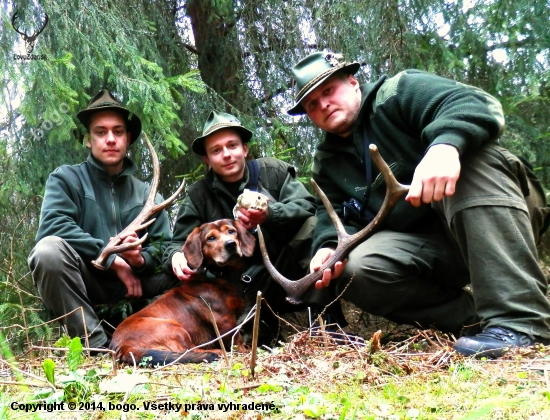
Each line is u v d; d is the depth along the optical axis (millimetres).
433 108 3680
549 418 2148
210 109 6324
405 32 5871
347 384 2781
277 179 5051
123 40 5359
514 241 3402
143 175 6410
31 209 5875
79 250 4523
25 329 3939
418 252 3949
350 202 4184
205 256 4590
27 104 4898
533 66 5215
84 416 2408
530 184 3943
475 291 3436
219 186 4891
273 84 6586
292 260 4766
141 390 2678
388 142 4008
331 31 6215
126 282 4691
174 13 6758
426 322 4168
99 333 4422
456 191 3516
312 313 4637
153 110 5219
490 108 3609
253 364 2854
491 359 3117
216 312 4512
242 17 6660
